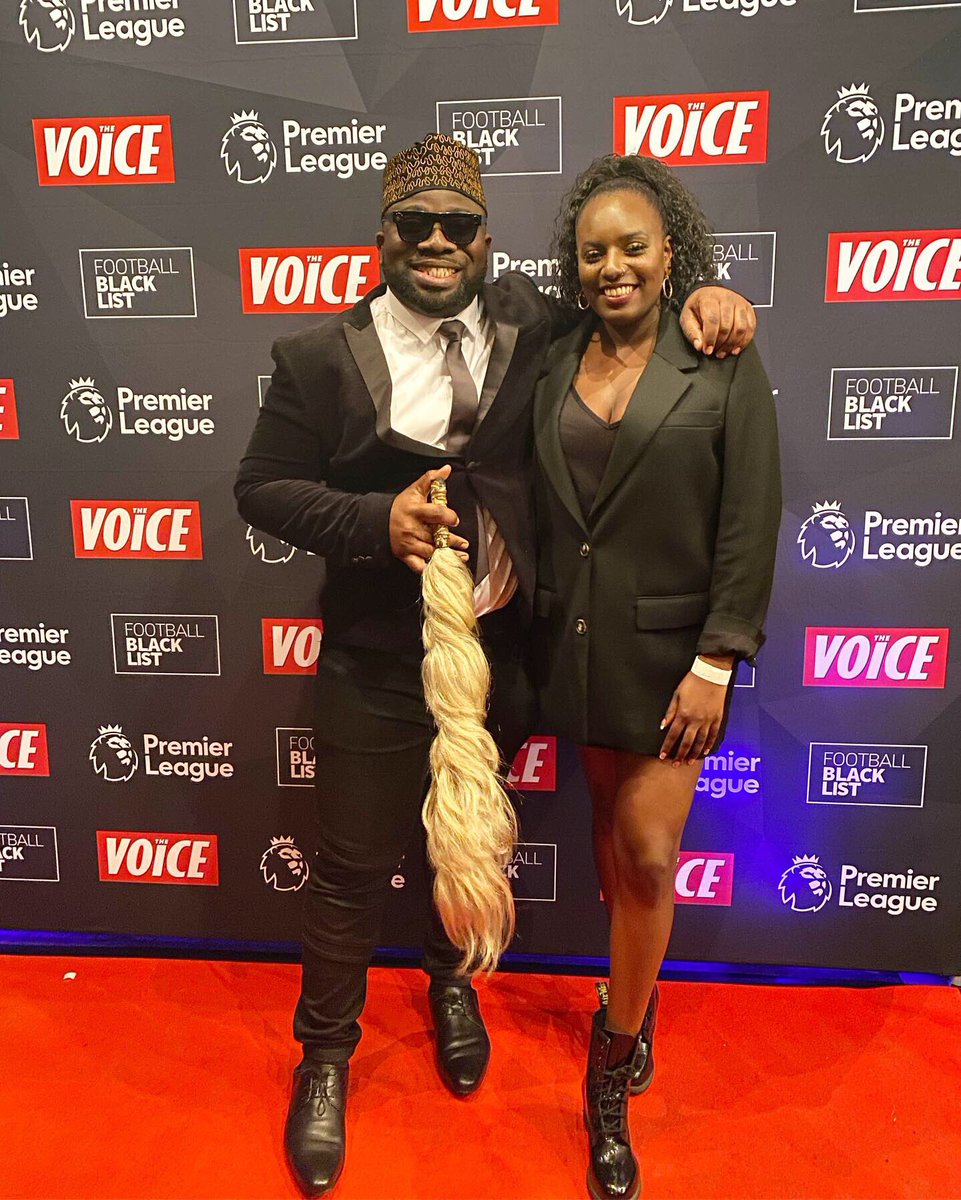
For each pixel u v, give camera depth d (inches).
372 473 62.0
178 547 81.5
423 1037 77.2
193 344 77.7
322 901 65.7
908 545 76.5
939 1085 71.1
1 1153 65.1
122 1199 61.6
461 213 56.8
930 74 69.1
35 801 87.4
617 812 61.3
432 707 56.4
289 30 72.0
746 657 56.2
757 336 74.1
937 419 74.2
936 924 82.6
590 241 54.8
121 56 73.4
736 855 83.0
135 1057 74.5
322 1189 61.7
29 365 79.0
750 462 55.3
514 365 61.2
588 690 59.7
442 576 55.8
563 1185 63.0
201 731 84.7
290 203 74.5
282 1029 77.8
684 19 69.7
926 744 79.5
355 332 61.1
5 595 83.4
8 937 90.6
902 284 72.4
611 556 57.9
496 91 71.6
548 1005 80.8
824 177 71.2
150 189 75.3
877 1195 61.8
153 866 87.8
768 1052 74.6
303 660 82.6
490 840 55.4
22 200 76.2
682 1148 65.4
